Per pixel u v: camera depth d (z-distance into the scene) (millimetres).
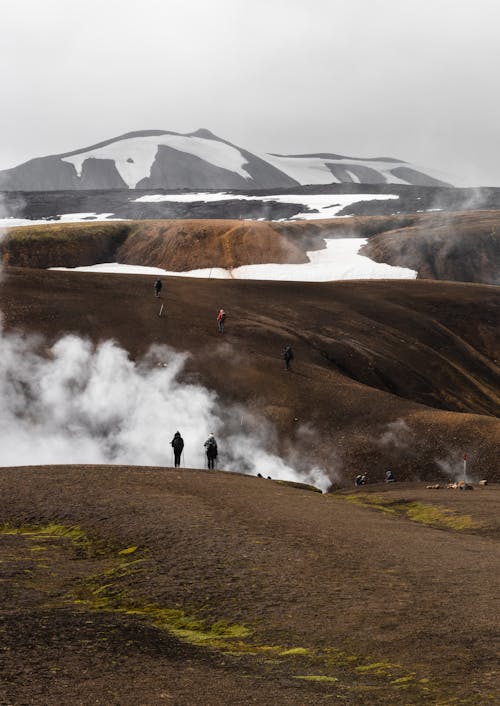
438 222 190250
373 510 29266
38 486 28266
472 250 168000
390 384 76750
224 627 14469
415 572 18031
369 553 19922
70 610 15438
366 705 10594
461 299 108625
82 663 12117
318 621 14438
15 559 19562
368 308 97750
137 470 33844
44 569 18750
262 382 65375
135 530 21719
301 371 68750
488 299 109938
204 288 93562
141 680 11484
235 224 171375
